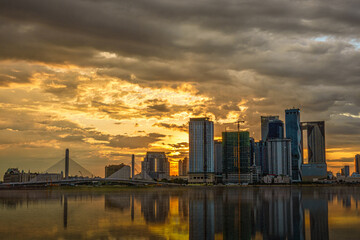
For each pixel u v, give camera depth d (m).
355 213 117.75
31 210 129.50
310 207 143.25
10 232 78.62
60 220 98.69
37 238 71.75
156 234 75.56
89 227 85.06
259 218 103.12
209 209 132.00
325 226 87.31
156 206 145.75
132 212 119.94
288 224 90.44
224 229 82.38
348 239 70.44
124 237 72.38
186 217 105.12
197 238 71.50
